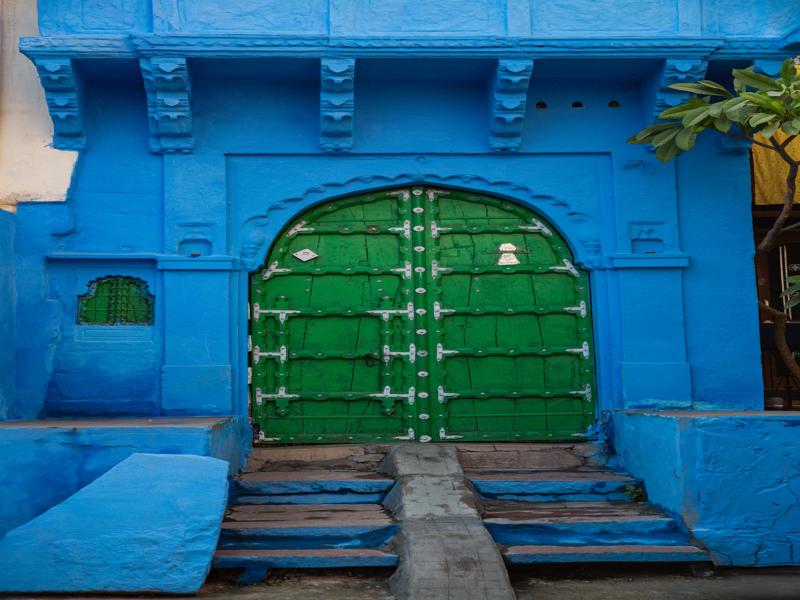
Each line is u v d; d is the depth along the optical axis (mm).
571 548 5324
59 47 6594
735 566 5359
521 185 7270
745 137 6730
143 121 7137
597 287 7219
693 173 7316
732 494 5441
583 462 6809
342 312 7176
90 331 6941
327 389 7117
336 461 6738
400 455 6480
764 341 9273
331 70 6652
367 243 7281
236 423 6555
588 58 6832
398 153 7215
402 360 7164
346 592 4891
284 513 5801
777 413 6078
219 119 7125
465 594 4660
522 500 6219
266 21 6891
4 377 6594
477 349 7207
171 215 7008
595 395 7188
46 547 4801
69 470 5426
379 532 5473
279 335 7129
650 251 7199
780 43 6824
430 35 6840
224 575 5180
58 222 6992
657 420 5922
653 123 7141
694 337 7156
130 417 6820
